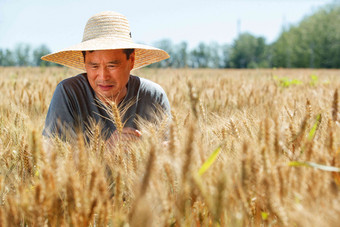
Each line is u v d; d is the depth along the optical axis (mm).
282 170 1147
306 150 1336
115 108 1870
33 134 1292
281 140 1394
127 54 2453
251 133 1639
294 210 1068
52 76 8367
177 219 1205
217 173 1192
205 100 3891
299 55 80250
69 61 3166
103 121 2607
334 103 1751
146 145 1564
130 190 1424
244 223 1134
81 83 2676
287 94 4438
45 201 1114
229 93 4629
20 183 1563
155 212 1175
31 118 2621
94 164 1354
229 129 1683
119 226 1115
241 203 1156
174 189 1271
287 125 1541
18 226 1206
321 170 1185
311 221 990
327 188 1109
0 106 3383
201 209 1246
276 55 88312
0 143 1891
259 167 1133
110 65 2344
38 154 1301
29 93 3959
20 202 1229
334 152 1306
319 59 77438
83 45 2326
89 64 2379
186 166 1076
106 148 1766
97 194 1215
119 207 1291
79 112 2625
